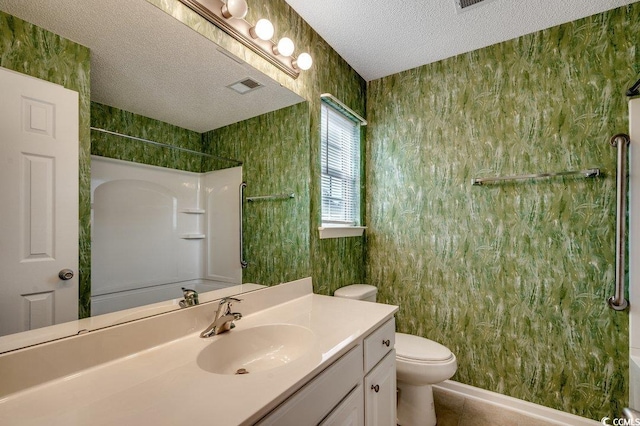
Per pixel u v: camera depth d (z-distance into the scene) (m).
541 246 1.78
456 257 2.04
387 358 1.36
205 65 1.23
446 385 2.03
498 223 1.90
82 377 0.79
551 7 1.60
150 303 1.04
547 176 1.72
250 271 1.44
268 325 1.20
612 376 1.60
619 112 1.59
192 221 1.20
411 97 2.24
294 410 0.78
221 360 1.03
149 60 1.05
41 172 0.80
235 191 1.38
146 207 1.05
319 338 1.06
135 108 1.02
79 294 0.87
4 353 0.70
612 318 1.60
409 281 2.21
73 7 0.86
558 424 1.69
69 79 0.86
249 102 1.42
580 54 1.69
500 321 1.89
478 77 1.98
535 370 1.79
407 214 2.23
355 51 2.03
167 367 0.85
